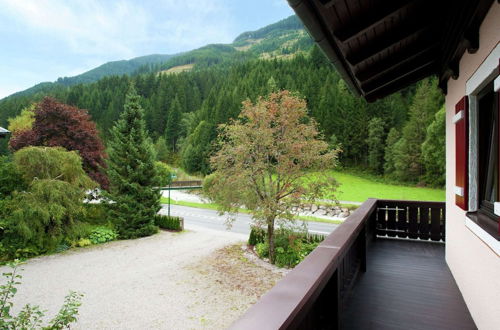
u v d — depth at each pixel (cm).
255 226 1098
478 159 239
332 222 1655
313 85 4391
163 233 1461
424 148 2641
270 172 1055
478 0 185
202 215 2048
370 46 244
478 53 214
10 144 1636
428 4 215
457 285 313
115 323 610
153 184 1420
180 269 951
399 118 3494
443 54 316
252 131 1042
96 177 1581
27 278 859
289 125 1056
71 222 1141
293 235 1067
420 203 530
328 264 156
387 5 183
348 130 3681
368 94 409
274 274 915
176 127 5225
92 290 780
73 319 369
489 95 223
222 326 601
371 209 410
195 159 3894
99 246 1209
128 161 1351
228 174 1088
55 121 1612
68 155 1163
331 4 159
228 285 823
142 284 824
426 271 362
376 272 358
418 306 265
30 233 1000
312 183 1010
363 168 3612
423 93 3052
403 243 507
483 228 199
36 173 1111
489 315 195
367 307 263
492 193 221
